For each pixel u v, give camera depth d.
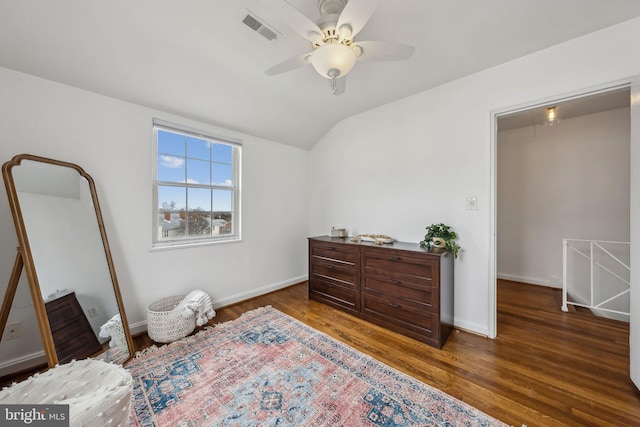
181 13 1.52
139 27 1.61
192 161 2.65
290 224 3.60
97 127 2.03
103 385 1.02
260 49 1.85
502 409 1.37
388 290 2.31
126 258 2.18
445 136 2.41
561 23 1.62
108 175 2.08
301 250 3.77
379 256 2.37
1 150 1.65
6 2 1.35
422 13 1.52
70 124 1.90
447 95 2.39
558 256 3.49
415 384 1.57
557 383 1.57
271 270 3.37
